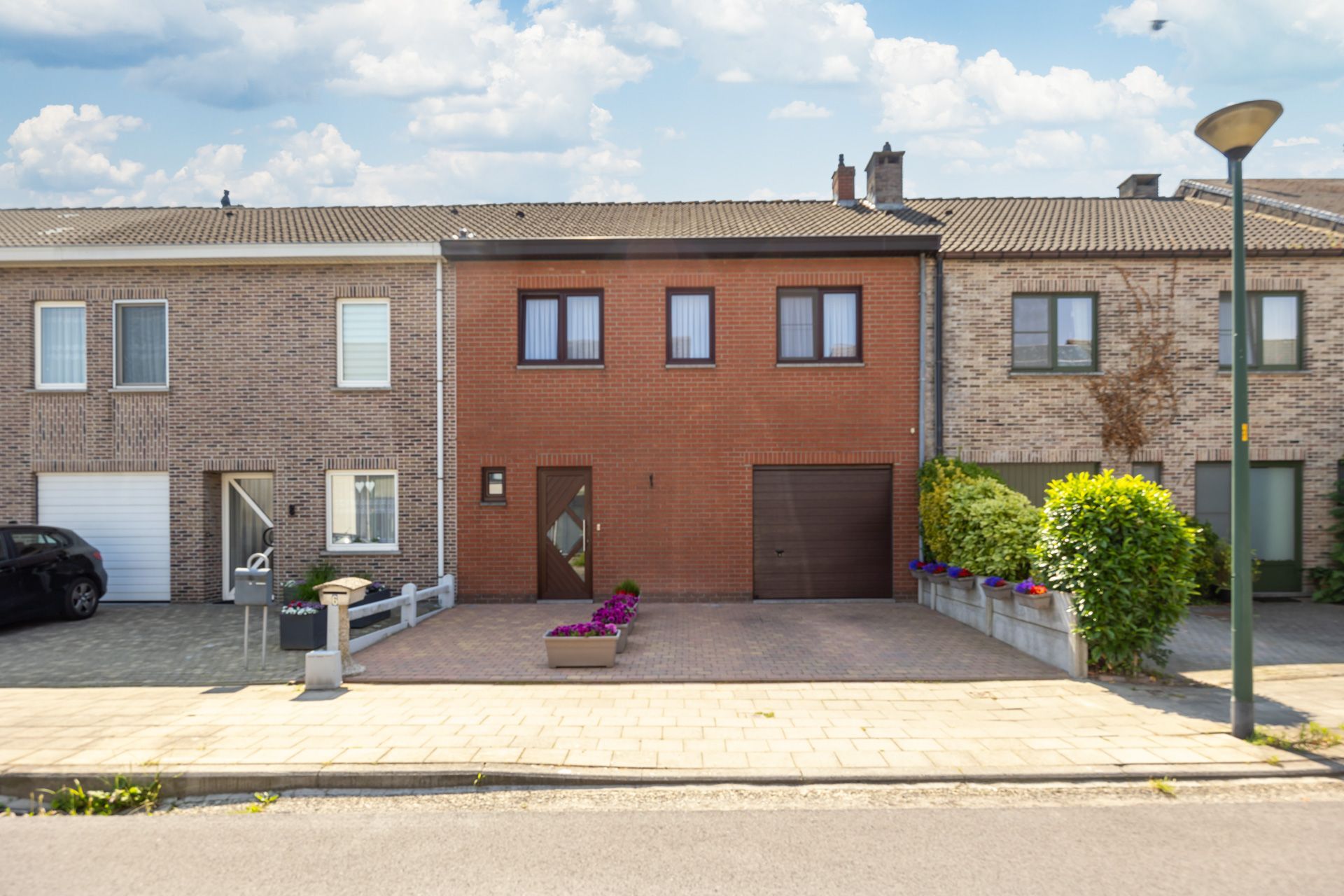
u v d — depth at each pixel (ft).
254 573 29.99
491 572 43.45
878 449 43.37
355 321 44.55
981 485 38.34
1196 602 41.88
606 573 43.39
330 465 43.91
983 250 43.29
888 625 36.58
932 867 14.57
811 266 43.60
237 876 14.51
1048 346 43.88
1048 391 43.55
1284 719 22.85
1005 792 18.37
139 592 44.50
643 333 43.55
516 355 43.62
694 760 19.84
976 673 27.94
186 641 34.40
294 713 23.76
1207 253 43.24
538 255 43.14
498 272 43.78
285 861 15.10
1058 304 43.98
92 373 44.55
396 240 45.01
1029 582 31.17
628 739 21.35
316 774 18.97
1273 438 43.75
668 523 43.32
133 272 44.39
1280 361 44.27
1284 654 31.37
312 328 44.01
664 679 27.27
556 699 25.14
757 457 43.32
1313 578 43.60
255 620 39.45
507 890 13.83
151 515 44.62
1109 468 43.11
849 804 17.71
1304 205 50.55
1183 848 15.30
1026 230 47.62
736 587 43.21
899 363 43.47
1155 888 13.73
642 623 37.29
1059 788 18.57
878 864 14.71
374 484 44.60
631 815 17.20
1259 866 14.56
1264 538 44.19
